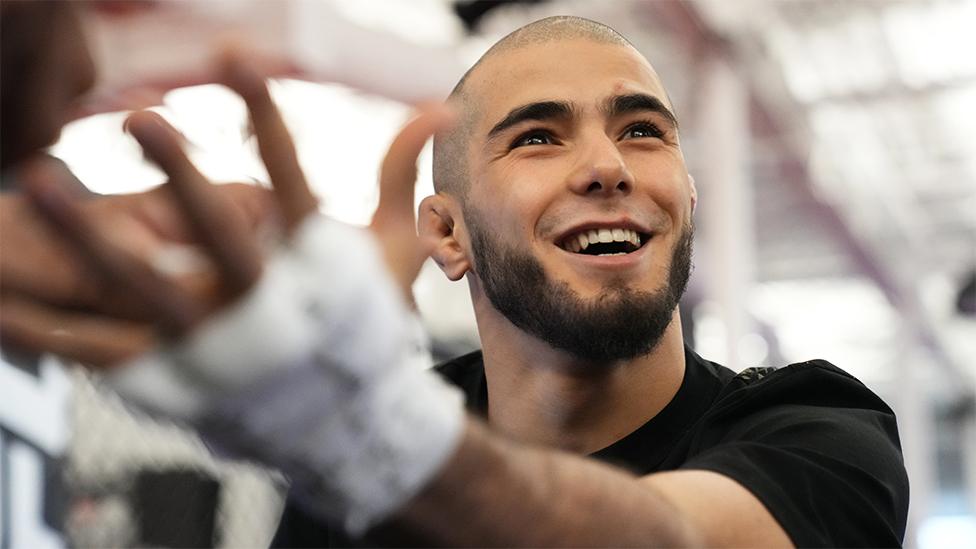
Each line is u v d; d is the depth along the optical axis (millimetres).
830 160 11625
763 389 1914
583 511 1171
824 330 16688
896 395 15094
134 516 3098
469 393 2480
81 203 941
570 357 2164
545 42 2363
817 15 9180
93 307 935
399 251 1106
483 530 1115
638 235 2236
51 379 2729
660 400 2209
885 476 1687
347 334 971
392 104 5688
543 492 1150
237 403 949
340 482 1035
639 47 8859
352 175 6270
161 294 901
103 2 3969
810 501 1541
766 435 1729
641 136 2287
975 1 8945
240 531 3354
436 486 1077
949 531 19625
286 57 4852
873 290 14906
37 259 919
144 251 897
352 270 965
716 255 9219
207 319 919
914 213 13125
